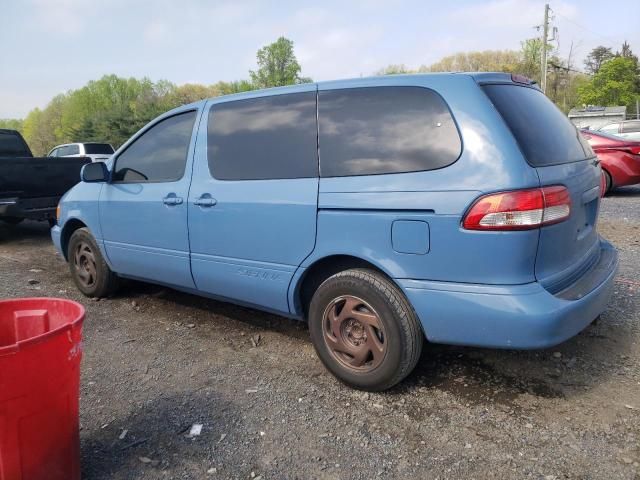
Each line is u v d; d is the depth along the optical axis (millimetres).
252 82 67750
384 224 3012
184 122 4211
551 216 2805
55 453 2236
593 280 3180
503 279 2758
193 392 3344
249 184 3623
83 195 5059
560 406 3035
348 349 3268
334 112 3348
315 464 2615
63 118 83562
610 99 50656
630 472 2479
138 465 2641
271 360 3777
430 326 2959
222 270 3850
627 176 10820
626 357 3576
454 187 2811
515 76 3369
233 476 2545
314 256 3311
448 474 2512
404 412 3039
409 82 3137
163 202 4164
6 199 7746
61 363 2195
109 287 5137
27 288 5750
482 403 3102
